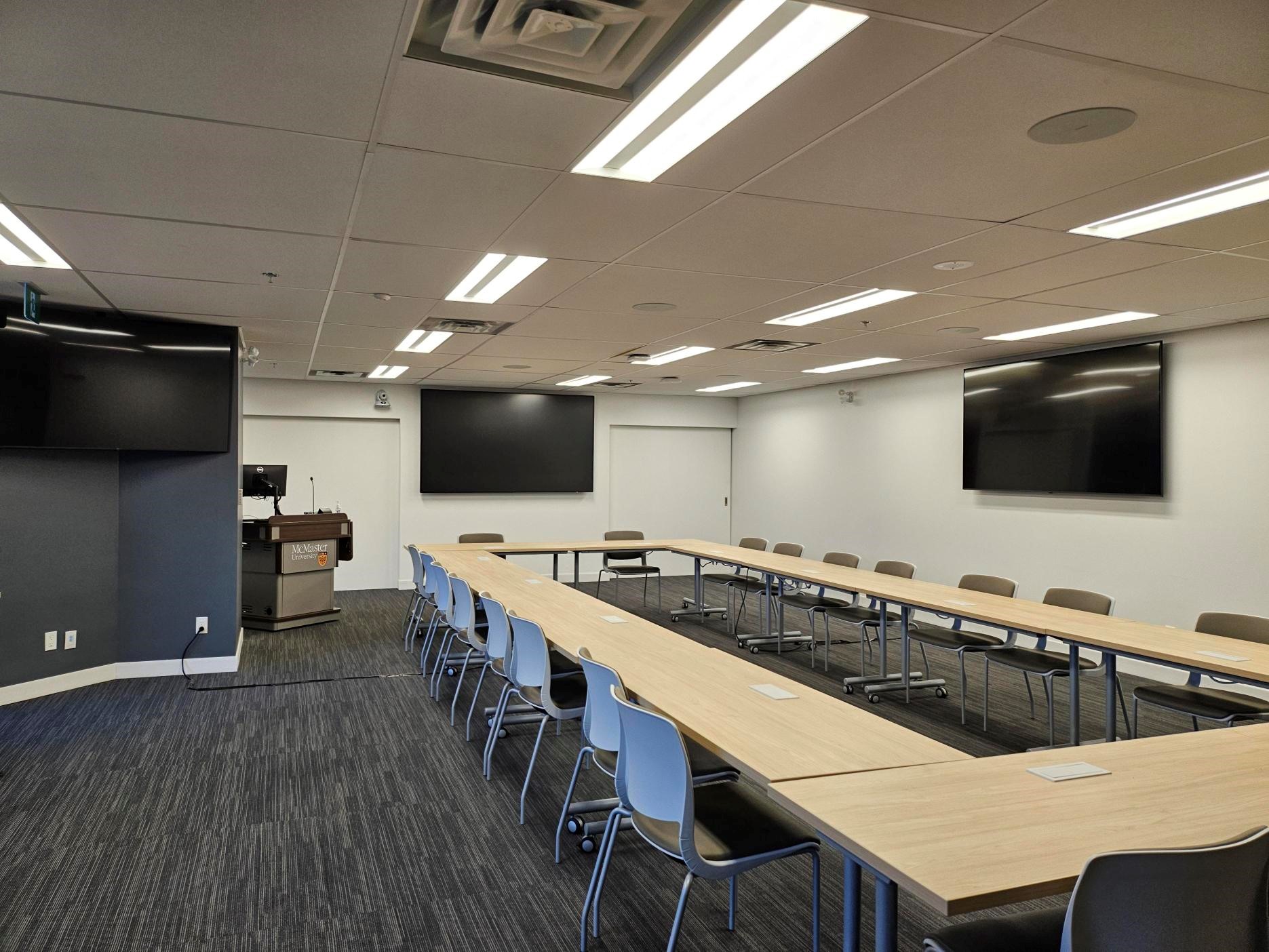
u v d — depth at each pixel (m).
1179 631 4.04
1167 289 4.62
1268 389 5.49
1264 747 2.25
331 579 8.13
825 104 2.28
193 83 2.14
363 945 2.56
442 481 10.32
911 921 2.78
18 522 5.19
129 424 5.38
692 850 2.07
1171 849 1.39
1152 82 2.15
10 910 2.74
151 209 3.18
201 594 5.93
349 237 3.59
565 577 11.08
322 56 2.00
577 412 11.03
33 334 4.93
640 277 4.39
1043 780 1.95
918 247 3.78
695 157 2.67
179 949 2.52
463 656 6.51
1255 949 1.54
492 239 3.62
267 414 9.65
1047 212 3.24
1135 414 6.21
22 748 4.34
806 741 2.22
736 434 12.09
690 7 1.87
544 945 2.59
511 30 1.91
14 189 2.94
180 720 4.85
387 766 4.15
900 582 5.79
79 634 5.55
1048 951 1.71
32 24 1.84
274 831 3.38
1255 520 5.54
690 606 9.05
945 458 8.21
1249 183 2.95
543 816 3.58
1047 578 7.09
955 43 1.95
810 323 5.79
